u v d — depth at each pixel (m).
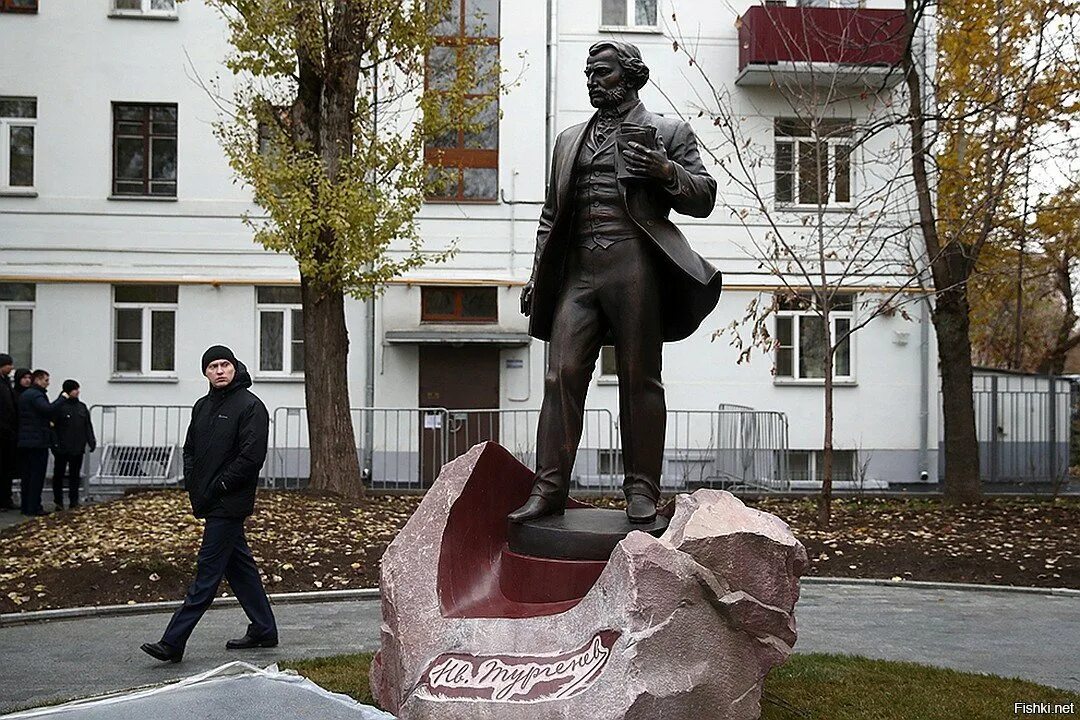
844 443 21.22
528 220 20.84
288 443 20.64
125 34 20.67
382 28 15.46
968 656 7.87
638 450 5.78
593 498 17.27
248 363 20.72
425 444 19.17
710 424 19.36
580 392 5.84
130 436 20.17
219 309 20.72
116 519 13.04
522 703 4.59
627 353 5.73
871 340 21.27
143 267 20.69
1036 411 20.97
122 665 7.44
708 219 21.31
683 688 4.43
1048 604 10.25
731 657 4.61
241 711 2.46
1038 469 21.00
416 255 15.66
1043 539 13.18
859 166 19.83
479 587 5.66
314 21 14.73
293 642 8.24
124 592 10.06
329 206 14.37
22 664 7.49
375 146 15.26
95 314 20.55
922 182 16.22
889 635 8.65
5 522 14.62
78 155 20.64
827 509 14.29
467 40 16.19
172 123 20.97
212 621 9.16
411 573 5.50
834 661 7.20
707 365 21.17
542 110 20.81
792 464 21.30
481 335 20.03
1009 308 32.97
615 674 4.39
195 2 20.72
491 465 5.97
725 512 4.82
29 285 20.67
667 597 4.49
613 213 5.73
